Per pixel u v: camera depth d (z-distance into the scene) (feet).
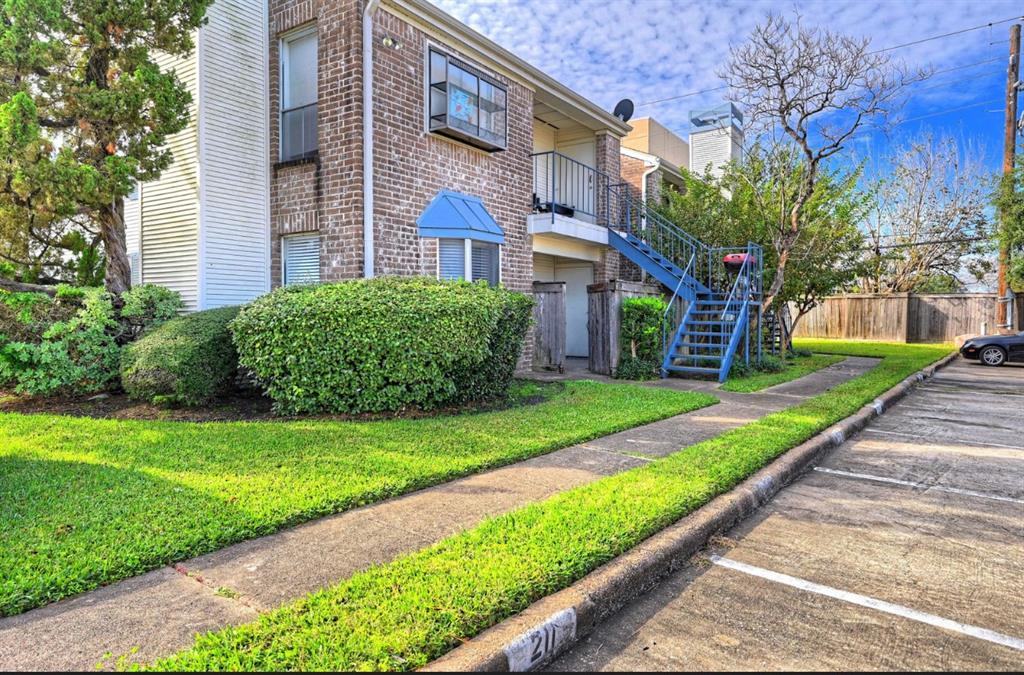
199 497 12.66
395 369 21.34
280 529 11.44
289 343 20.98
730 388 30.40
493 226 33.71
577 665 8.05
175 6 24.21
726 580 10.50
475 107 32.86
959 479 16.49
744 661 8.05
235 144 29.40
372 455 16.07
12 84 22.85
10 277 30.37
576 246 43.83
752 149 44.14
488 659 7.44
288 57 30.66
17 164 21.35
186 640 7.74
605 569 9.86
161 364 22.04
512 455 16.33
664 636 8.72
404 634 7.73
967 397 31.37
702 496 13.15
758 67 37.76
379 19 28.12
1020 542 12.10
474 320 22.17
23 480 13.61
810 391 29.81
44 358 22.61
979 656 8.16
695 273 43.34
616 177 46.60
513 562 9.68
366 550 10.51
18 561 9.62
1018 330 58.44
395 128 28.91
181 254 28.94
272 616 8.18
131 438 17.67
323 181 28.68
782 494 15.20
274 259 30.81
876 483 16.16
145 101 24.00
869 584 10.31
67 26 22.61
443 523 11.78
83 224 30.71
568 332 49.14
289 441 17.43
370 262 27.63
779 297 45.11
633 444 18.26
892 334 70.03
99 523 11.19
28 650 7.48
